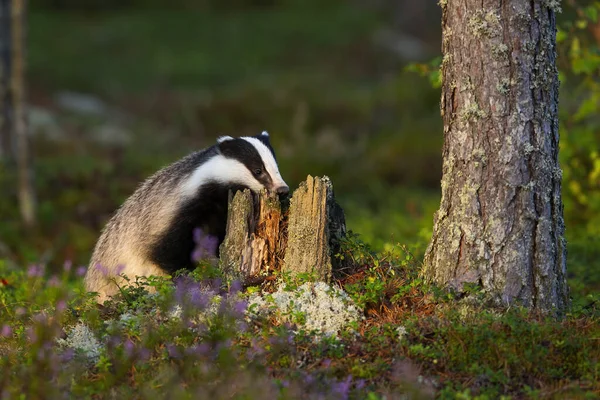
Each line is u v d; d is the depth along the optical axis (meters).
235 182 11.52
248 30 47.50
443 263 9.54
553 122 9.36
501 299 9.24
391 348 8.77
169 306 9.17
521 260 9.22
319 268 9.72
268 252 10.14
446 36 9.48
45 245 18.47
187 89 38.88
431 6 49.38
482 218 9.30
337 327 9.12
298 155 26.20
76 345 9.04
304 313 9.10
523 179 9.20
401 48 45.09
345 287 9.58
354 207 21.22
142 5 51.78
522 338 8.58
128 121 32.41
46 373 8.23
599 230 15.48
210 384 8.02
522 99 9.16
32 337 9.19
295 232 9.78
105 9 50.88
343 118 30.56
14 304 10.97
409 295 9.64
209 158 11.77
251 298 9.48
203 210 11.70
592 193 16.84
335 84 35.28
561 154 15.83
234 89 34.62
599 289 12.62
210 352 8.54
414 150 25.70
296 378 8.12
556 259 9.37
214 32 46.97
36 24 46.06
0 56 22.67
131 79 39.44
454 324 8.79
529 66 9.16
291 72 41.41
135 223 11.88
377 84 39.34
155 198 11.84
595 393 8.09
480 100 9.24
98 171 21.73
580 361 8.61
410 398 7.80
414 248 12.13
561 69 14.60
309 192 9.82
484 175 9.27
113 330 8.91
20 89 19.16
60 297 9.67
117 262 11.93
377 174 24.83
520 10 9.10
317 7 52.97
